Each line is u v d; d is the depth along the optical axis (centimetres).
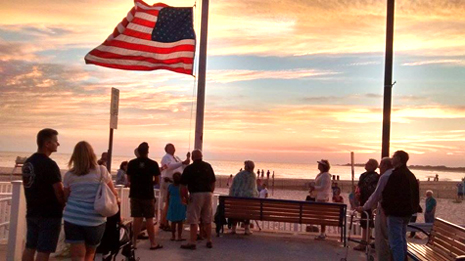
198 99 1301
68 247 914
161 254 1002
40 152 679
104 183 679
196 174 1060
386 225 899
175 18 1254
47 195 665
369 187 1080
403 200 838
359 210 910
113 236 760
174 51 1244
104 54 1230
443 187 7025
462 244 726
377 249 911
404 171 851
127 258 845
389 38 1262
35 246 677
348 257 1045
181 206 1136
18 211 844
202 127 1298
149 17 1251
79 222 660
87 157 673
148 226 1034
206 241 1162
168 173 1291
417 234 1577
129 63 1237
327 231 1465
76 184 671
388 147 1250
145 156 1030
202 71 1305
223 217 1249
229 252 1052
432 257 798
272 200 1218
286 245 1155
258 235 1277
